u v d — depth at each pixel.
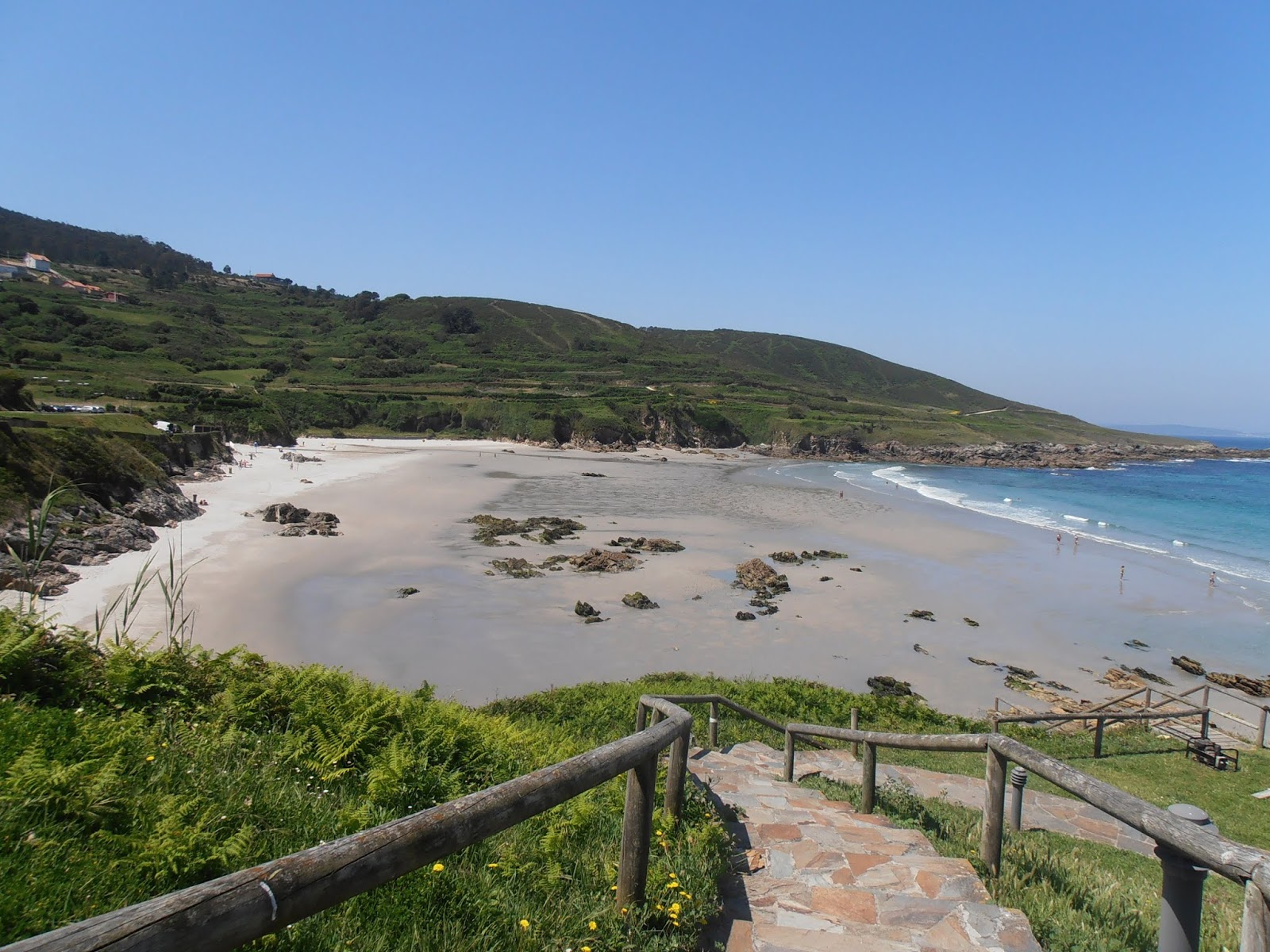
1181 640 27.55
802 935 4.08
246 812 4.04
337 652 22.88
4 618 5.86
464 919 3.56
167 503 41.09
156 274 194.38
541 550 38.88
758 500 62.00
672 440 120.62
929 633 27.48
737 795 7.14
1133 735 16.33
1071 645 26.78
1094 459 127.25
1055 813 9.05
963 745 5.52
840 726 15.69
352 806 4.49
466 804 3.00
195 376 108.94
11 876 3.04
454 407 120.12
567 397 126.81
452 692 20.42
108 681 5.82
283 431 91.81
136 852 3.34
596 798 5.83
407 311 195.00
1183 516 60.12
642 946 3.75
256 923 2.18
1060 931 4.31
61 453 36.25
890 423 141.62
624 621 27.36
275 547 35.69
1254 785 13.01
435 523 44.84
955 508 60.66
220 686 6.30
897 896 4.59
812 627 27.72
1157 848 3.33
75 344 110.62
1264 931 2.70
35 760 3.79
